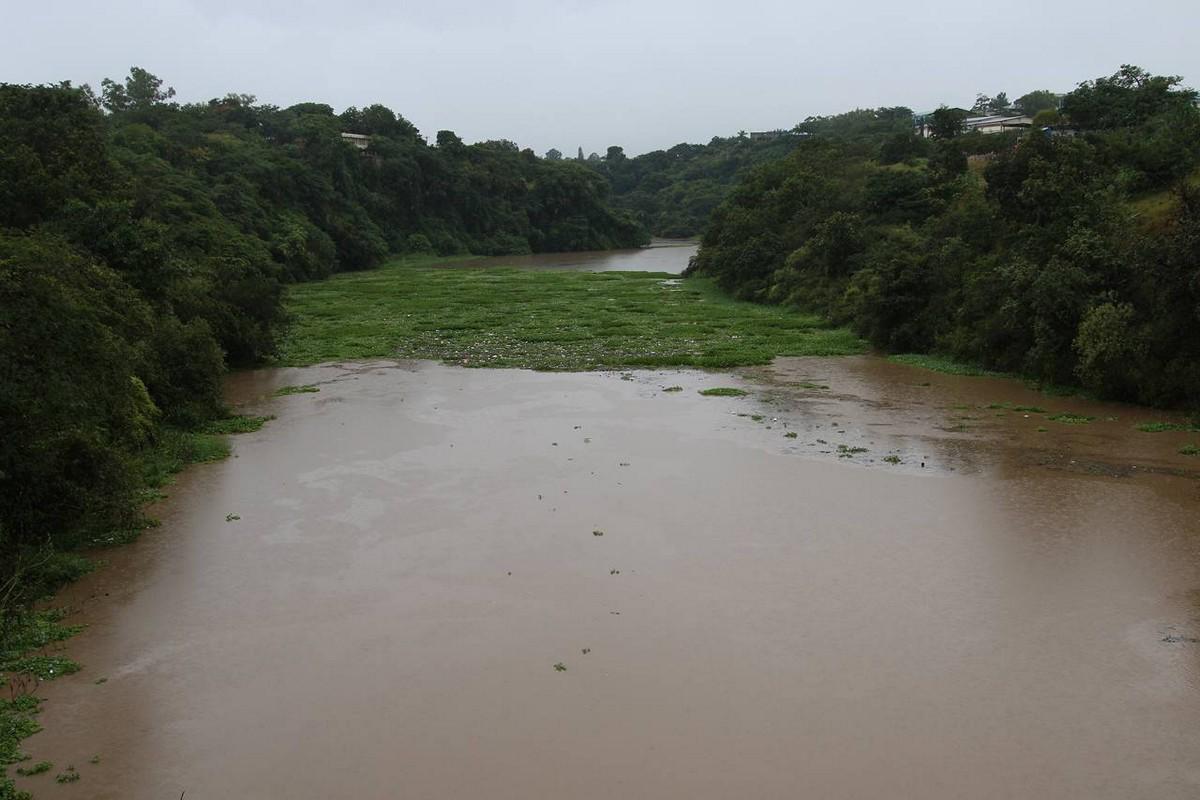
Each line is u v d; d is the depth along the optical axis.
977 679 10.76
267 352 35.12
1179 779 8.87
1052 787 8.80
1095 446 20.84
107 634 12.35
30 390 15.08
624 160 183.25
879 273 36.50
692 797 8.75
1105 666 11.01
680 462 20.05
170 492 18.58
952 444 21.33
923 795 8.72
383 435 22.92
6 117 37.59
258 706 10.48
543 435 22.56
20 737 9.84
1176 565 13.89
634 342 38.16
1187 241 23.39
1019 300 28.70
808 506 17.02
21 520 14.80
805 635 11.92
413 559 14.77
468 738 9.79
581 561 14.54
